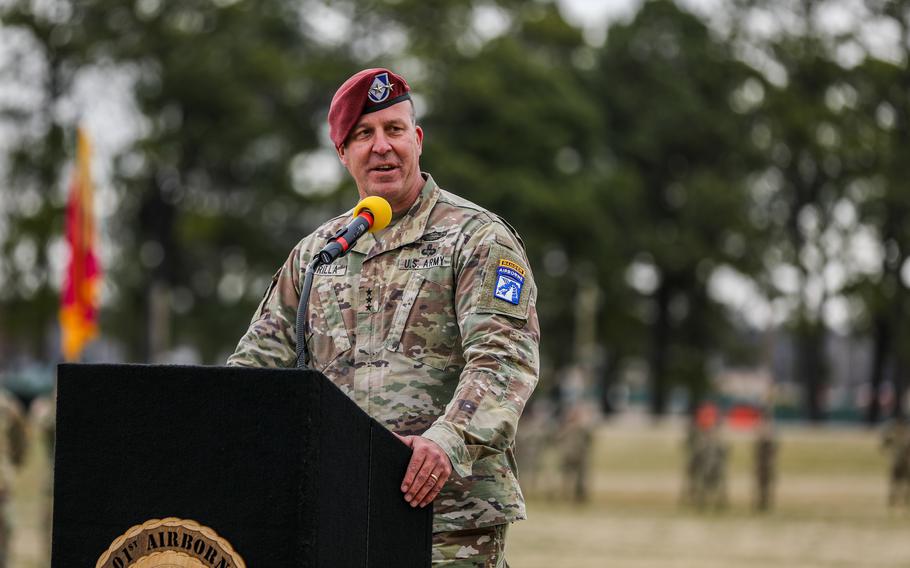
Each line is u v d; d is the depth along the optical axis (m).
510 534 48.66
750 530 52.81
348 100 9.71
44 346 129.25
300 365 9.36
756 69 129.25
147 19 123.56
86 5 122.88
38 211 119.06
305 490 7.04
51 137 120.88
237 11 127.31
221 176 130.62
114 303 132.75
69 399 7.40
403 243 9.68
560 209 112.12
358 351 9.59
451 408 8.68
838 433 101.12
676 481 81.62
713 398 138.00
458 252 9.53
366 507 7.71
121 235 129.25
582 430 68.75
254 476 7.11
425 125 117.94
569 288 119.25
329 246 9.28
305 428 7.05
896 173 126.06
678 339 137.12
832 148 125.62
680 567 38.03
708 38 130.75
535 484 74.12
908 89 128.25
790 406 145.88
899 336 131.50
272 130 125.88
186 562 7.18
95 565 7.31
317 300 9.82
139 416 7.30
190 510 7.20
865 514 63.09
